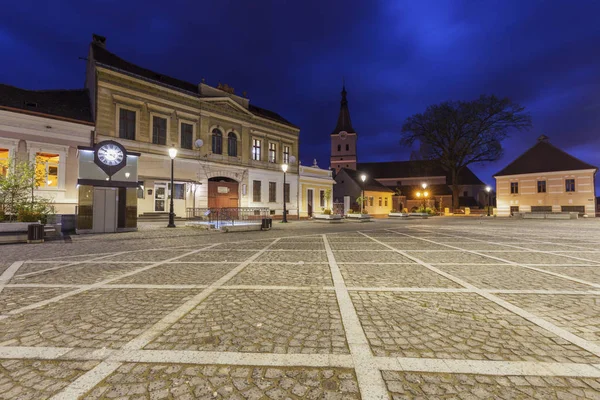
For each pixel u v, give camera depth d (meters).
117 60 21.52
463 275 5.31
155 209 20.70
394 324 3.08
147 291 4.26
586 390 1.96
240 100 26.83
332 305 3.67
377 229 16.73
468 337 2.77
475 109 42.53
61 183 16.61
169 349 2.52
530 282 4.80
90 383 2.04
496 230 16.11
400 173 68.19
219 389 1.98
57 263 6.40
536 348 2.55
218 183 24.55
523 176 40.75
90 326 3.01
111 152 12.90
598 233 14.14
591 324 3.08
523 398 1.88
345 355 2.43
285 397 1.90
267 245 9.55
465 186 65.31
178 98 22.22
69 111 18.12
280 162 29.73
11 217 10.43
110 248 8.70
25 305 3.64
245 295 4.08
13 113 15.38
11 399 1.86
